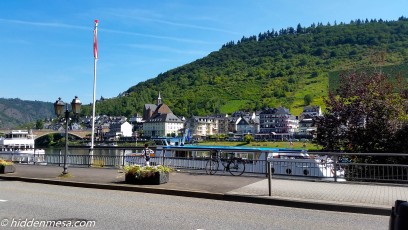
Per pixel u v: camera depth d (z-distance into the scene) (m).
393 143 22.31
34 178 19.06
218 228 9.10
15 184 17.98
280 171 20.92
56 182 17.88
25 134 66.25
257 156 25.22
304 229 9.18
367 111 23.44
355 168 17.09
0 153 32.78
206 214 10.79
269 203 12.64
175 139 103.69
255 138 161.50
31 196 13.96
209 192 14.00
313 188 14.92
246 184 16.17
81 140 146.25
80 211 11.05
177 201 13.10
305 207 12.02
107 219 9.97
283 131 184.88
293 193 13.66
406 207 5.15
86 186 16.84
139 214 10.66
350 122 23.80
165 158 23.22
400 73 25.89
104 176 19.58
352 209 11.37
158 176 16.16
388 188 14.91
